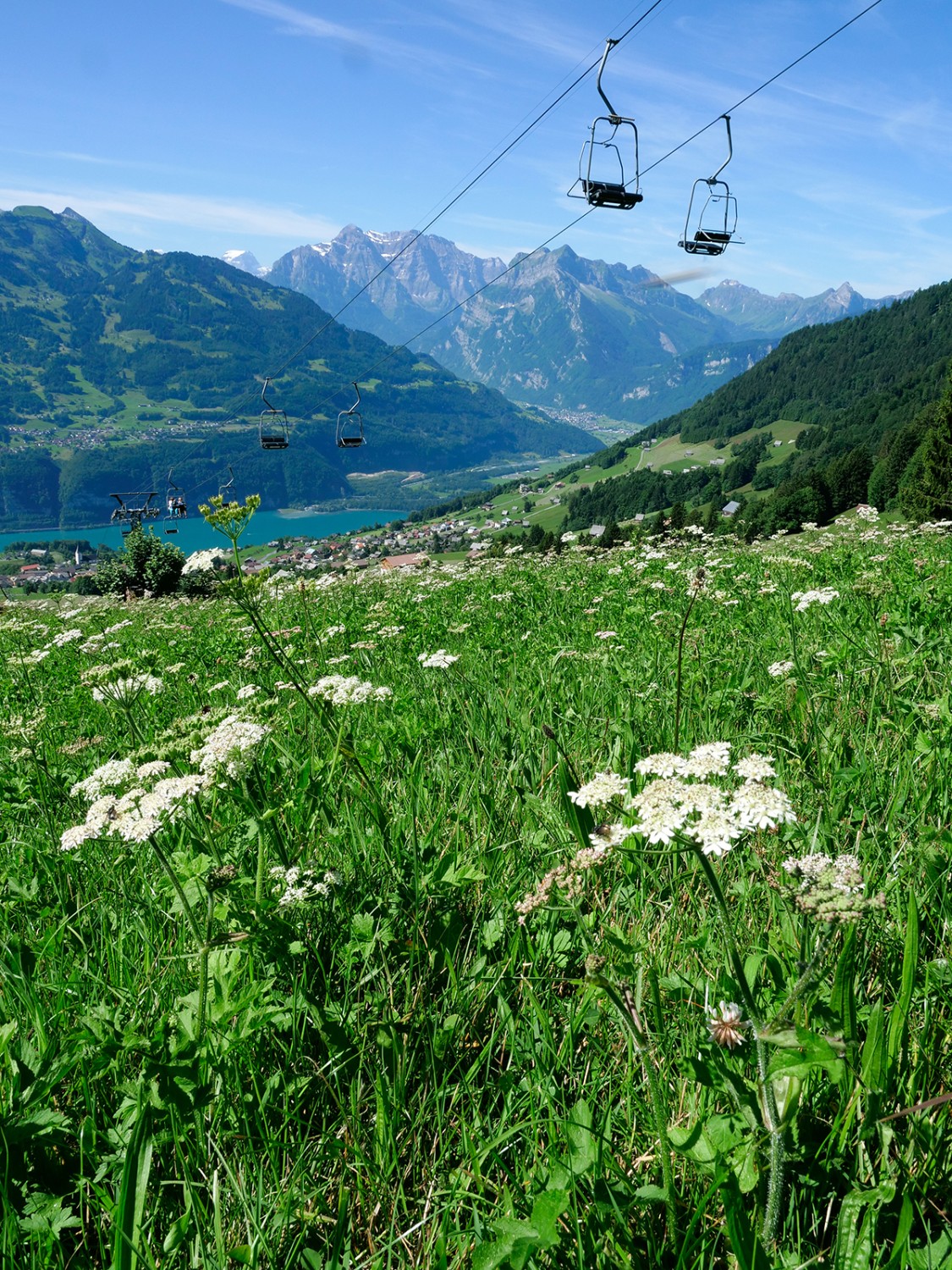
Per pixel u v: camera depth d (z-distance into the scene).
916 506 50.34
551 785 4.99
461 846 4.44
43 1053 2.91
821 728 5.43
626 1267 2.12
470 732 6.17
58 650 15.23
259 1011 2.90
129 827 3.44
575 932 3.54
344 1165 2.66
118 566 42.53
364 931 3.51
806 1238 2.24
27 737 7.09
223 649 12.44
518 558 25.70
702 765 2.60
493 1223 2.12
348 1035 3.05
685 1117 2.63
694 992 3.02
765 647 7.93
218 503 4.77
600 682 7.34
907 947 2.48
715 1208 2.29
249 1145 2.64
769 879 3.52
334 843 4.42
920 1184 2.32
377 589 22.33
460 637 11.36
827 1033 2.33
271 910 3.53
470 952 3.64
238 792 4.58
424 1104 2.77
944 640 6.68
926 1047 2.67
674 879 3.84
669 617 9.48
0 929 3.97
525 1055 2.96
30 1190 2.55
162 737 5.37
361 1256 2.43
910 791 4.34
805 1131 2.40
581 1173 2.32
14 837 5.20
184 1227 2.33
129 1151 2.36
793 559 13.98
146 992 3.34
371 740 5.81
